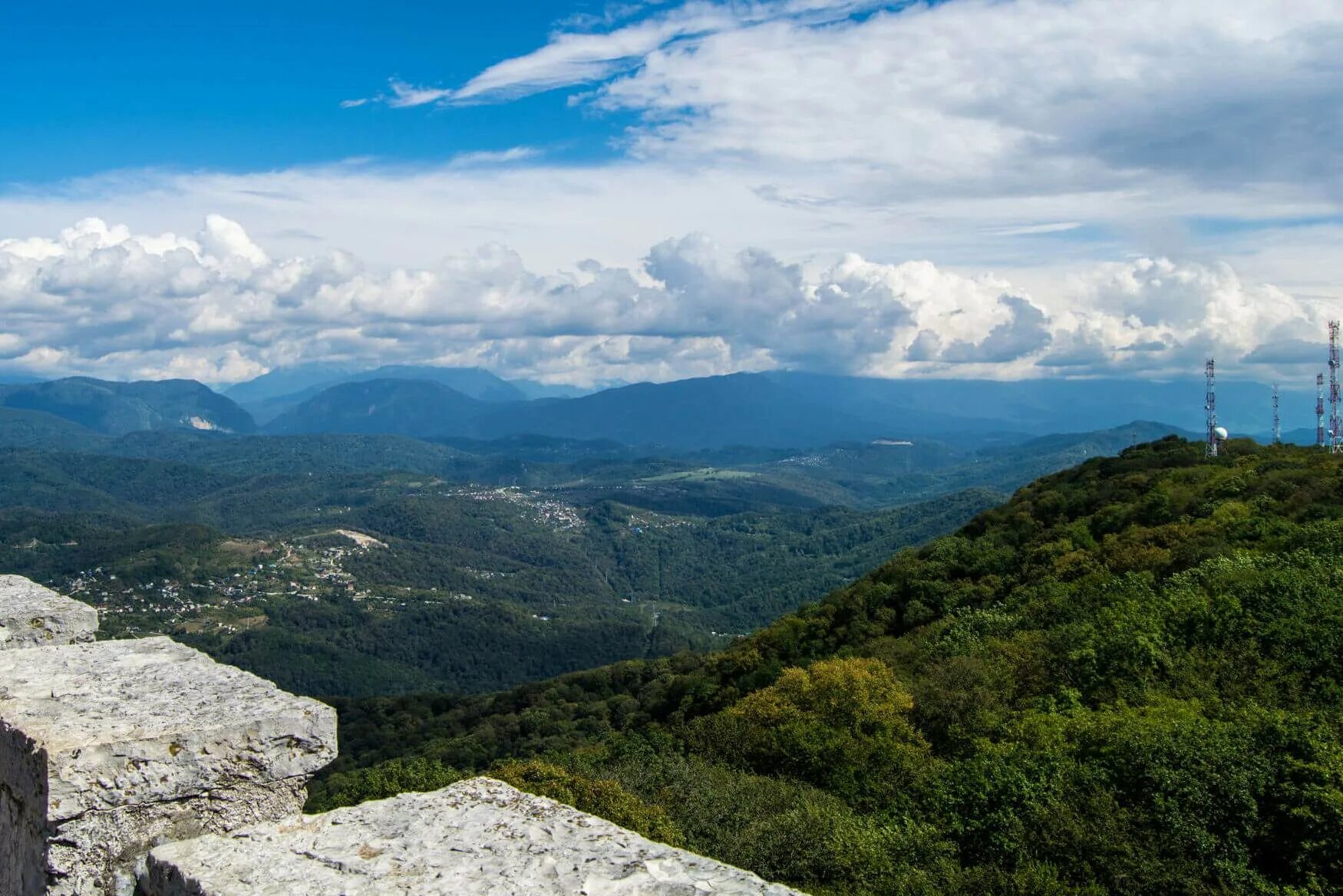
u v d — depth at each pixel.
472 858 3.78
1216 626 22.72
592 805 18.58
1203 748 15.05
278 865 3.67
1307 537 29.31
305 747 4.61
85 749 3.98
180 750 4.23
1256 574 25.61
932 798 18.06
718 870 3.77
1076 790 15.38
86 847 3.99
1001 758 17.69
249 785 4.43
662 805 20.11
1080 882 13.64
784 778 23.28
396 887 3.51
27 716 4.37
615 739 40.97
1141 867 13.14
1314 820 12.98
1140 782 15.20
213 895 3.41
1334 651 19.75
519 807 4.32
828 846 16.50
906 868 15.20
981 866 14.58
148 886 3.83
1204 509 39.50
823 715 26.28
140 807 4.13
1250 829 13.44
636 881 3.62
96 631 6.85
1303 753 14.51
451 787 4.57
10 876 4.35
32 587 7.28
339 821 4.13
